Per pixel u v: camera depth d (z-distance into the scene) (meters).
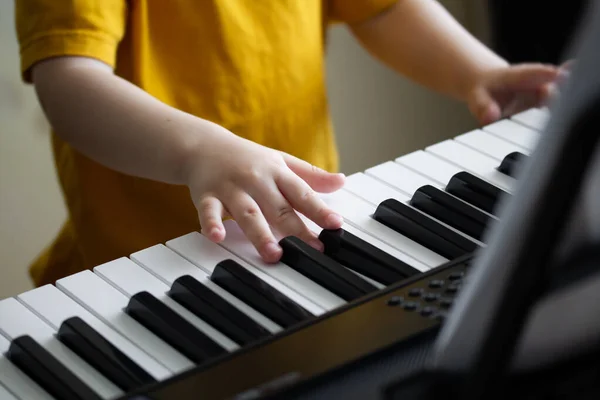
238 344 0.78
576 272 0.61
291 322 0.79
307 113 1.25
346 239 0.86
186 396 0.72
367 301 0.78
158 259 0.87
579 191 0.60
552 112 0.60
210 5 1.17
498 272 0.61
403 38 1.27
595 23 0.59
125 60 1.16
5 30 1.49
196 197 0.93
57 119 1.04
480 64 1.21
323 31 1.31
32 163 1.57
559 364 0.63
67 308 0.82
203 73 1.18
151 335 0.79
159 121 0.99
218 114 1.18
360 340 0.75
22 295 0.84
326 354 0.74
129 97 1.02
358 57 1.81
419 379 0.63
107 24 1.08
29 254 1.61
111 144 1.00
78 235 1.21
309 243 0.87
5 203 1.58
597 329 0.63
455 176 0.94
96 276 0.85
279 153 0.95
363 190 0.94
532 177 0.60
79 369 0.77
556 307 0.61
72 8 1.06
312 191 0.91
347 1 1.29
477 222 0.89
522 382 0.62
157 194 1.18
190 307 0.81
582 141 0.59
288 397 0.71
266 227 0.87
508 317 0.61
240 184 0.91
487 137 1.02
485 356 0.61
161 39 1.17
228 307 0.81
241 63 1.18
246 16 1.19
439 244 0.86
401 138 1.91
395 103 1.88
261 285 0.82
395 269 0.83
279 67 1.21
